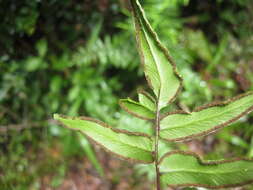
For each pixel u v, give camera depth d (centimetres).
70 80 72
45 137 72
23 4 64
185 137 16
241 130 73
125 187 72
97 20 71
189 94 69
